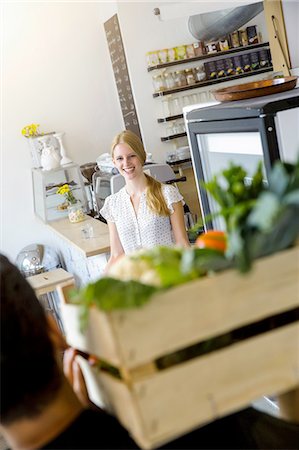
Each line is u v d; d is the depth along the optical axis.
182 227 3.76
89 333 1.08
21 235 6.64
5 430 1.09
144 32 6.21
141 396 1.01
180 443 1.18
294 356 1.11
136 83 6.25
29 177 6.59
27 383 1.06
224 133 2.57
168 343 1.01
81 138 6.76
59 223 5.64
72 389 1.15
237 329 1.13
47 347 1.09
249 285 1.06
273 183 1.01
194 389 1.04
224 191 1.12
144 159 3.79
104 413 1.14
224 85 6.48
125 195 3.83
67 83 6.66
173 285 1.02
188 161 6.15
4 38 6.44
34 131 6.24
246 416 1.27
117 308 0.98
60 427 1.10
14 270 1.12
